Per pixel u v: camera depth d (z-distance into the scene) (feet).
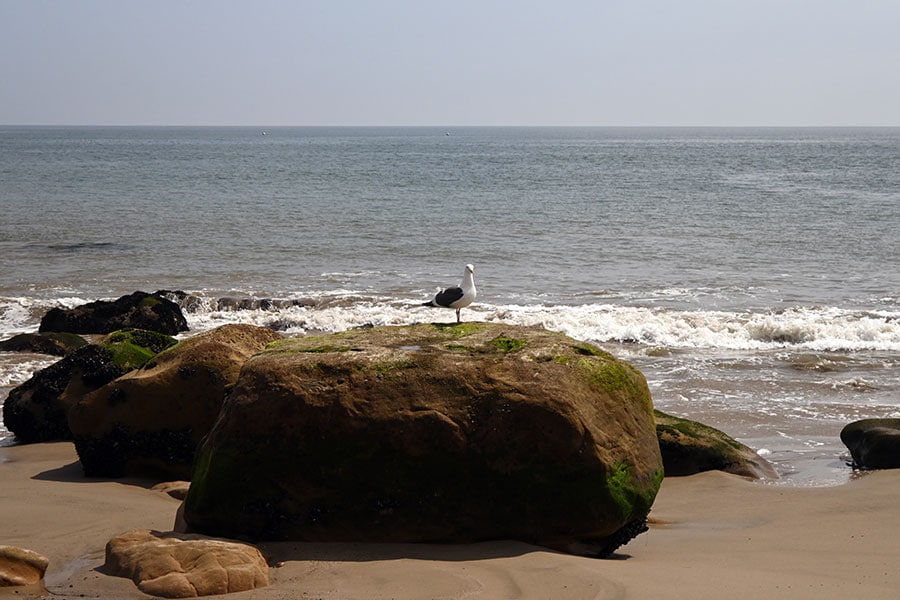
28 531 31.12
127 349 49.60
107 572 25.52
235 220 145.28
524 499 28.07
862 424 45.96
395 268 105.40
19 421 48.49
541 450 28.02
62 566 26.94
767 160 374.43
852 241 124.16
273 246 119.96
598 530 28.37
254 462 28.19
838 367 64.44
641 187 217.36
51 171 273.95
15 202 171.01
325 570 25.72
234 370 41.06
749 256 112.88
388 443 27.99
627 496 28.55
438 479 28.04
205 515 28.50
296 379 28.73
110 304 76.33
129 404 41.14
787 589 25.16
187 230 133.39
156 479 41.42
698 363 65.67
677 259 110.93
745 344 71.31
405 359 29.50
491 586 24.41
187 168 297.74
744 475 42.86
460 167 312.71
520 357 29.86
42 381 48.93
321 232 132.46
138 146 563.48
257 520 28.30
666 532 34.06
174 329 76.28
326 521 28.14
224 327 43.55
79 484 39.68
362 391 28.50
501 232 133.59
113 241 123.03
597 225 141.90
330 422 28.04
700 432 45.01
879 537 31.94
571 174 271.08
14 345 67.36
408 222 144.36
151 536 27.58
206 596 23.59
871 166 323.37
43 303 85.46
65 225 137.80
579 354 30.71
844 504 37.04
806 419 52.80
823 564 28.22
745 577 26.37
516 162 355.56
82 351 49.60
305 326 79.20
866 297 89.10
